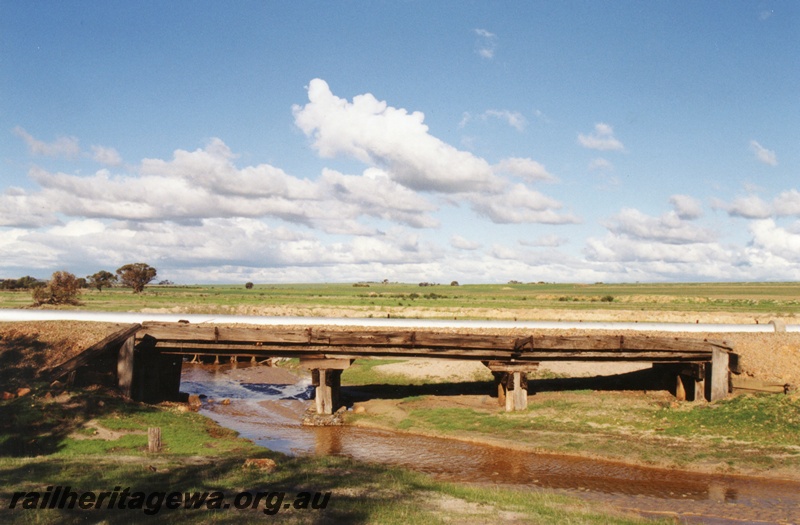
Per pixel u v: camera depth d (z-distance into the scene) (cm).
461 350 3591
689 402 3441
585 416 3269
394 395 4144
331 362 3631
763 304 11525
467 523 1572
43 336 3528
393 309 8694
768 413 2955
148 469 2047
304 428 3375
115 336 3341
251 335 3597
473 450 2848
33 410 2734
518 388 3512
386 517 1576
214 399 4288
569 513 1738
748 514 1911
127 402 3188
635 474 2417
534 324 5362
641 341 3478
